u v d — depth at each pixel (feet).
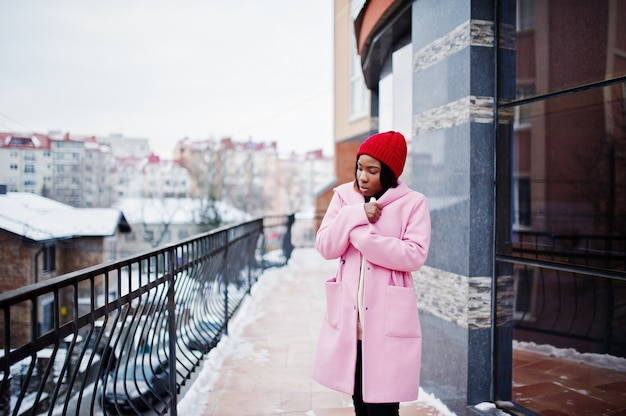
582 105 16.07
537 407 9.52
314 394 9.75
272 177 171.53
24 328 33.09
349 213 5.59
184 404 9.08
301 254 38.70
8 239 38.70
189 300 11.18
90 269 5.52
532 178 18.25
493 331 8.56
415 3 10.57
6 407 4.31
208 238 13.07
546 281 16.58
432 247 9.73
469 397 8.45
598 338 14.62
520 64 13.01
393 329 5.49
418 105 10.38
